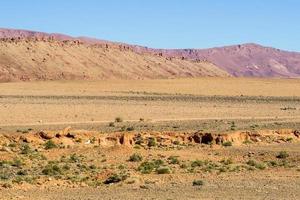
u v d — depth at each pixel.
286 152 51.69
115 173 37.66
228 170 40.28
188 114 102.06
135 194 29.50
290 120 89.81
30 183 34.34
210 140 60.62
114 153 49.53
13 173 39.00
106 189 31.66
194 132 64.56
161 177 36.50
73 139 59.12
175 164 43.84
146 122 84.88
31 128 73.06
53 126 76.56
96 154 49.03
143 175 37.53
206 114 102.56
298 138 66.38
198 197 28.25
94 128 74.12
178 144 58.66
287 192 29.95
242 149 54.50
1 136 58.56
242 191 30.23
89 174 38.53
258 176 37.03
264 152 52.25
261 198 27.89
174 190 30.69
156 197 28.33
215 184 32.97
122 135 60.00
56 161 44.84
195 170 40.16
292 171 40.00
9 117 88.88
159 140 60.19
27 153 49.03
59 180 35.44
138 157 46.28
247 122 86.19
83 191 31.12
